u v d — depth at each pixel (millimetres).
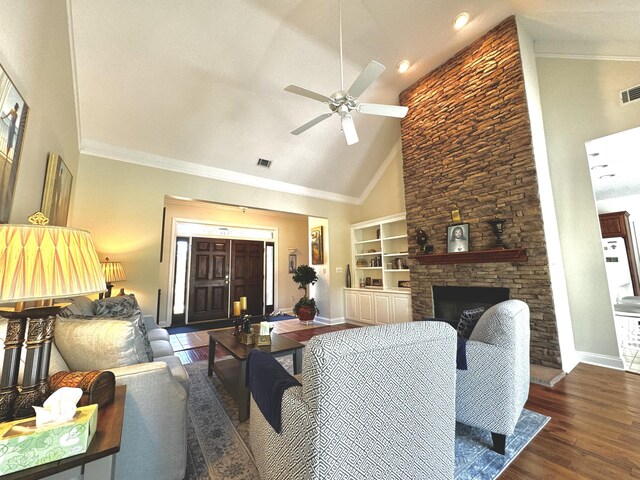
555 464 1536
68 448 805
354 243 6270
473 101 3709
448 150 3990
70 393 919
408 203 4523
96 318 1486
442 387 1089
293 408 974
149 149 3883
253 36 3152
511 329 1605
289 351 2445
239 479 1460
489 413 1629
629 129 3002
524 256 3125
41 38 1797
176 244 6184
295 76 3684
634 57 3016
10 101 1389
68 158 2770
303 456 879
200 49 3115
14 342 957
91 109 3260
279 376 1248
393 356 950
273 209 5211
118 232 3643
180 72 3246
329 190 5973
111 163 3656
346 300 6012
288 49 3379
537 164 3150
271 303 7375
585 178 3264
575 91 3371
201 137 4008
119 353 1332
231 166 4605
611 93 3133
